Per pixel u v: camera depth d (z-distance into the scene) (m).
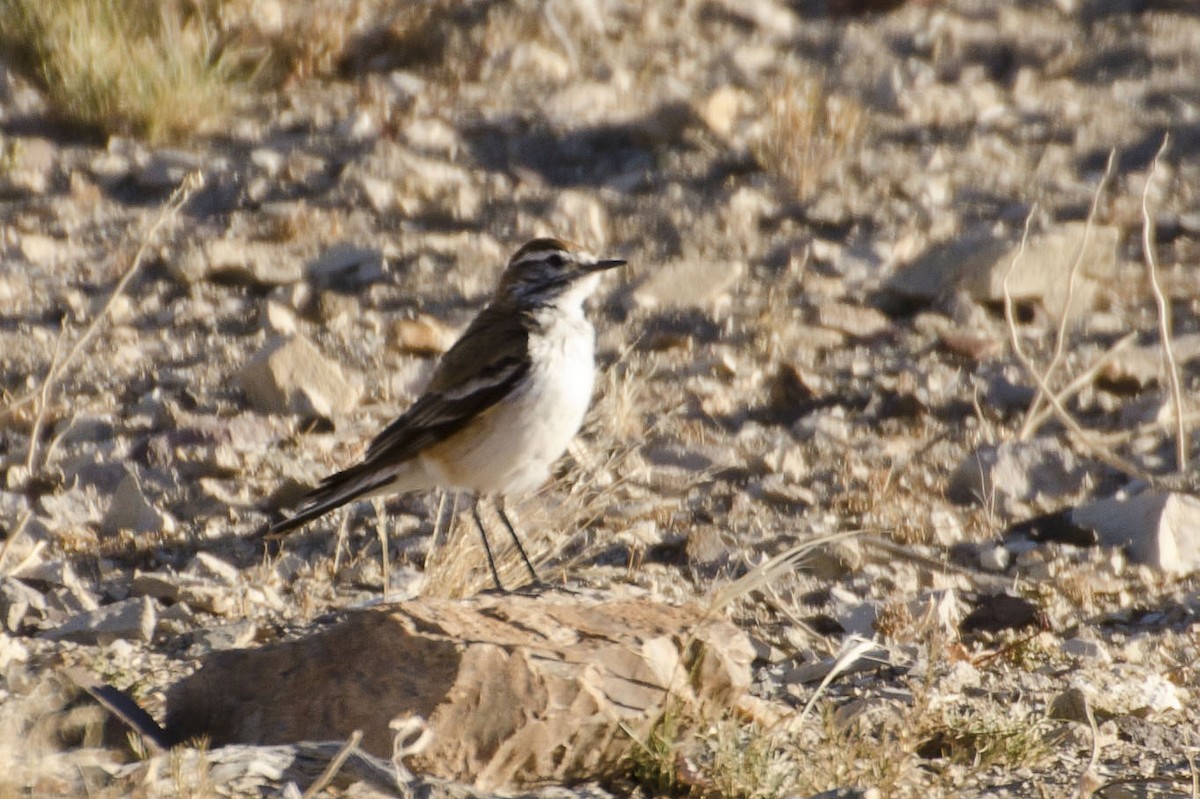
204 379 16.89
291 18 24.09
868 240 19.83
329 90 23.44
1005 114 22.88
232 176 21.11
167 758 9.18
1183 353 17.12
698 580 13.31
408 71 23.91
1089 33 25.02
